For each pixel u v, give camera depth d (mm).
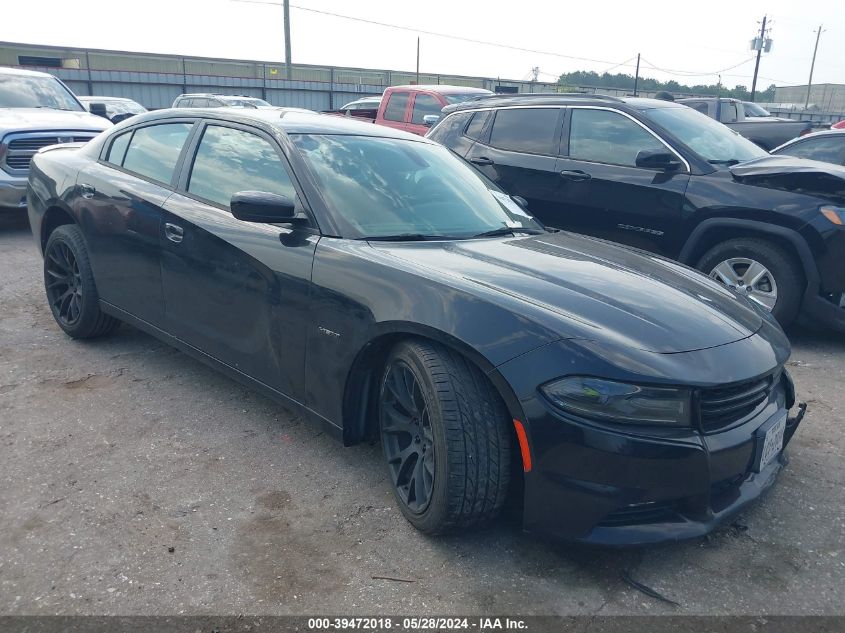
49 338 4738
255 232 3287
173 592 2371
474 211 3639
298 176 3283
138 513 2812
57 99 9156
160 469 3156
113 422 3582
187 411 3740
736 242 5250
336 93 36250
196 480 3078
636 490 2311
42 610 2264
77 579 2416
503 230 3564
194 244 3547
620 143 5926
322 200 3186
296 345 3090
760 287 5223
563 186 6102
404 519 2832
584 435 2297
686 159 5559
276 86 34500
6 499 2863
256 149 3549
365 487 3072
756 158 6027
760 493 2646
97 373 4188
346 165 3463
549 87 37250
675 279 3117
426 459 2650
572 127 6223
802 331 5707
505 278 2746
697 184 5402
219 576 2461
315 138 3539
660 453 2289
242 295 3330
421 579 2486
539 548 2682
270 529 2744
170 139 4070
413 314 2617
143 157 4184
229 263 3367
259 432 3541
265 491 3014
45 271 4730
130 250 4004
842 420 3957
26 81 9094
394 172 3604
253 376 3381
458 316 2525
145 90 31781
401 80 43625
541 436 2346
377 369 2934
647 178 5648
